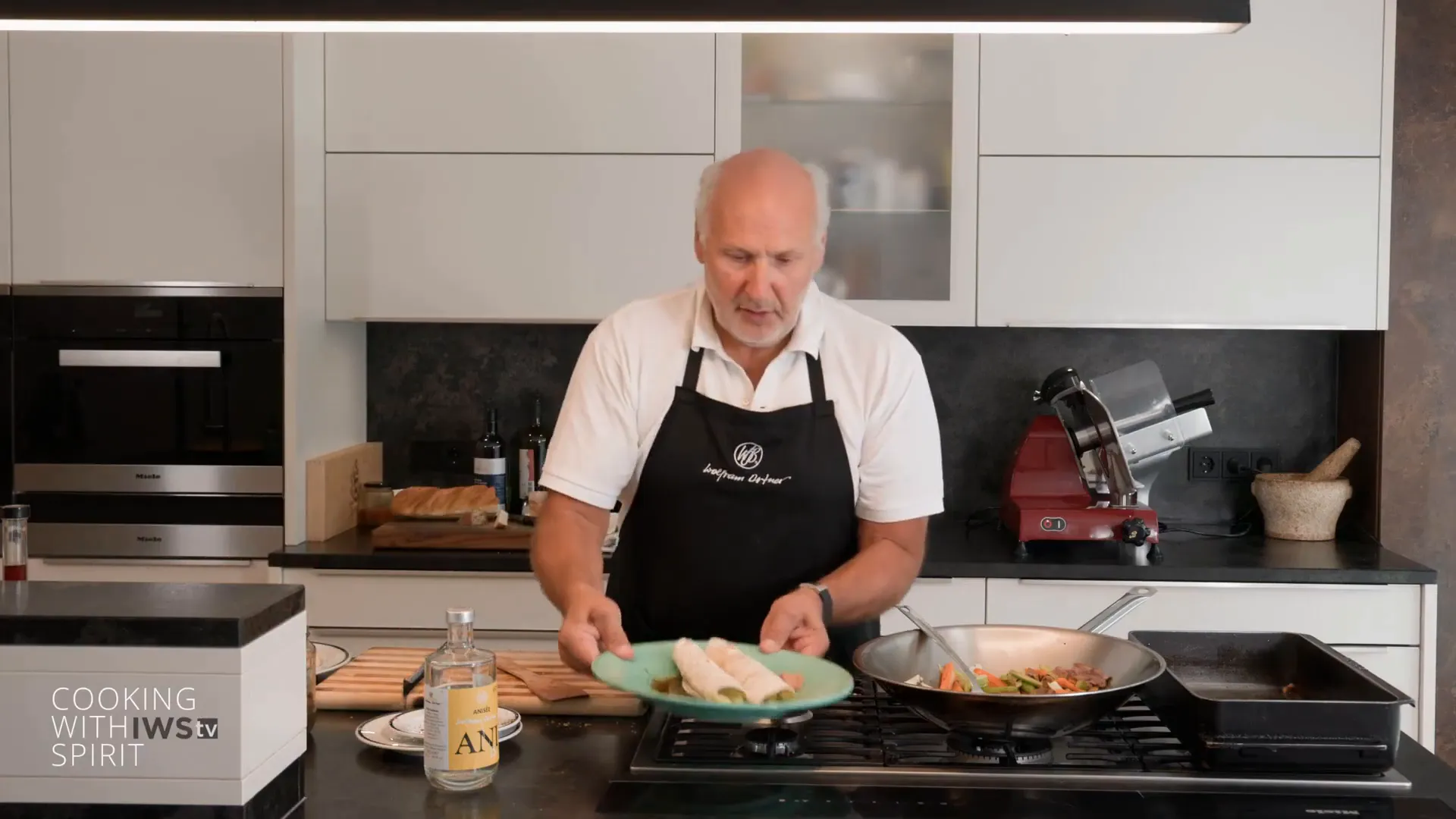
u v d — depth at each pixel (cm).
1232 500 356
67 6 144
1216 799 139
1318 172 313
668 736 158
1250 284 315
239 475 313
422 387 361
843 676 150
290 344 309
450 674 142
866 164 319
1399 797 141
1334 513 328
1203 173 314
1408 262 322
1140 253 316
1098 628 170
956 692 144
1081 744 155
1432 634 292
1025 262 318
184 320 311
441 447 361
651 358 204
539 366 359
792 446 203
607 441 202
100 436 314
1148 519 310
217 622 127
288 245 308
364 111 319
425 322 357
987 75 316
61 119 309
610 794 140
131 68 308
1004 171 317
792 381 204
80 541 316
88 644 127
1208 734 146
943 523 351
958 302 319
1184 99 313
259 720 131
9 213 311
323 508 316
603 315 321
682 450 204
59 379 314
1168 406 319
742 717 140
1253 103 313
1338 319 315
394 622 304
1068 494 323
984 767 146
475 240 320
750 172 180
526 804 138
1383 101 311
